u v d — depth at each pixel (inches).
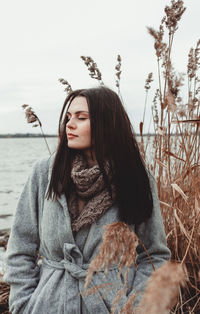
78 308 48.3
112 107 53.8
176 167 88.6
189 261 80.4
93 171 49.4
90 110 51.4
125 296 49.5
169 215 84.2
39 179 55.2
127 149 54.3
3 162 895.1
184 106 75.9
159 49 81.6
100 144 50.9
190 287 78.1
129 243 29.7
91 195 51.1
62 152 52.9
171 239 84.5
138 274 53.8
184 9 79.9
